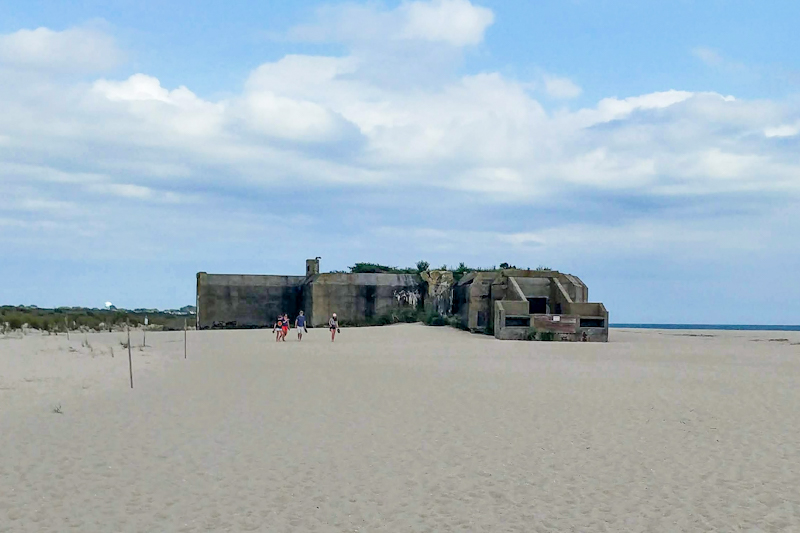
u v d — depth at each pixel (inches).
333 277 2278.5
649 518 317.7
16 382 711.1
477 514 322.0
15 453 418.0
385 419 539.5
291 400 629.3
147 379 774.5
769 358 1198.3
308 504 333.7
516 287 1802.4
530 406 605.3
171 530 297.9
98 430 485.7
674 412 581.3
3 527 298.0
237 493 348.5
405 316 2303.2
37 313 2412.6
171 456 417.1
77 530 296.4
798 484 370.0
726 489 361.7
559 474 388.2
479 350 1304.1
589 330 1710.1
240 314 2352.4
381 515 320.2
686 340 1856.5
